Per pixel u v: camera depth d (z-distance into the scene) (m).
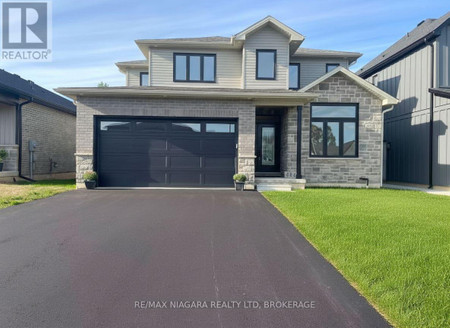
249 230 5.37
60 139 16.42
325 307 2.86
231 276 3.51
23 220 5.96
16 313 2.72
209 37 14.49
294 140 11.77
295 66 14.96
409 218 6.10
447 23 11.67
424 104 12.84
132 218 6.19
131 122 10.52
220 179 10.70
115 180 10.51
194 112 10.50
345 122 12.18
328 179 12.05
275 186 10.77
